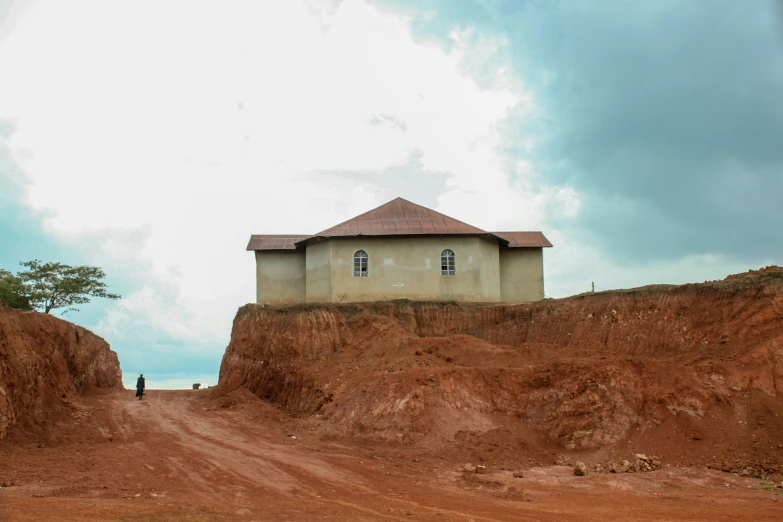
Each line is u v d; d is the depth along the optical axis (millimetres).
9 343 32281
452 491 21891
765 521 17500
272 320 42906
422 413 29625
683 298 34250
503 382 30703
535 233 50750
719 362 27719
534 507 19516
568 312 38906
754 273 34062
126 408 40062
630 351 34406
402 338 37844
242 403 39750
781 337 27703
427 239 45094
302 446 29219
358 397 32344
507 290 48656
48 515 17500
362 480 23453
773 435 23859
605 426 26594
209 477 23734
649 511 18781
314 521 17797
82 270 61312
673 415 25828
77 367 47656
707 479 22297
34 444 29406
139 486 22078
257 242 49844
